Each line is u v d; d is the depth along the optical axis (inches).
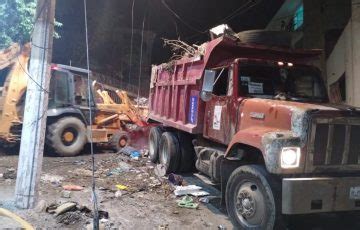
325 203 192.9
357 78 389.7
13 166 340.2
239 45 274.8
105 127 467.2
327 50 520.7
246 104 238.5
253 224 208.4
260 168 206.8
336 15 514.3
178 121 344.2
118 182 309.6
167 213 244.2
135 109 512.4
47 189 274.7
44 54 229.6
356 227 235.3
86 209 227.5
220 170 253.1
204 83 264.8
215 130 275.9
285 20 635.5
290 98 256.8
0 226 192.5
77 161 384.5
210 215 245.6
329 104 239.0
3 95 394.0
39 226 203.5
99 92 475.2
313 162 196.1
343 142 202.2
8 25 374.9
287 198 187.6
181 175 346.0
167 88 380.8
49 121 411.8
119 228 211.3
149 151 414.9
